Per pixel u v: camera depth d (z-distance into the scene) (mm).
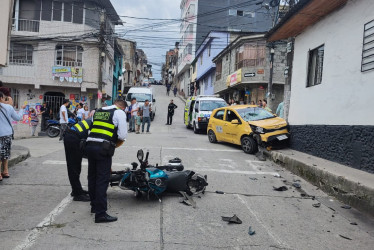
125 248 3816
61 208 5125
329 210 5754
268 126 10703
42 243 3850
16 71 23234
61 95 25094
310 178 7570
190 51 45344
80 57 24016
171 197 5945
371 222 5266
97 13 24594
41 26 23422
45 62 23531
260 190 6727
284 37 11992
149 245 3926
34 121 18281
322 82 9242
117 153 10016
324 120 9023
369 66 7219
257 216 5211
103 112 4816
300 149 10180
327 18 9141
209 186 6805
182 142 13305
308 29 10305
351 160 7578
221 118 12891
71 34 23562
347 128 7816
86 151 4703
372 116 7020
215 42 34062
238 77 23891
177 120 26656
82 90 23844
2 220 4512
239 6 42031
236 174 7965
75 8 23797
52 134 16828
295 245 4211
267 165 9273
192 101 20297
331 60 8844
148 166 5883
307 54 10320
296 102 10898
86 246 3820
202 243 4074
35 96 24062
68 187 6320
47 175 7129
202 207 5480
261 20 41812
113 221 4652
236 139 11555
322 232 4730
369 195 5613
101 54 23484
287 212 5504
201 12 42812
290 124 11156
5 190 5938
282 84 22859
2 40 8812
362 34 7539
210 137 13617
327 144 8656
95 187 4711
